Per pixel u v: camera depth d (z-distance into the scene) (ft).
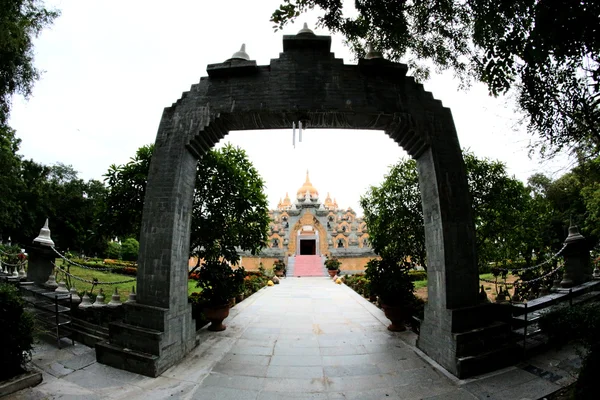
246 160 36.55
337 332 29.01
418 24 20.90
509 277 53.01
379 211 36.01
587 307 19.57
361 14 18.95
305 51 24.29
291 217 136.56
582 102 15.74
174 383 18.26
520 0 12.85
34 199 102.47
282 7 18.47
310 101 23.18
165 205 22.52
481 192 32.09
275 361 21.80
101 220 32.27
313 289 65.21
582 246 30.12
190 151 24.17
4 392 16.06
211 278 28.99
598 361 12.99
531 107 17.03
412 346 24.76
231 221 33.91
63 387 17.42
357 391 17.47
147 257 22.21
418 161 25.13
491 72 16.17
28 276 30.94
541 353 20.88
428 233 23.66
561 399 15.49
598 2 10.93
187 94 24.63
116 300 25.57
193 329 24.40
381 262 30.32
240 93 23.73
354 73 23.84
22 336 17.44
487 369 19.12
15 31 26.53
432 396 16.71
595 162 20.01
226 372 19.92
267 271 108.27
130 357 19.76
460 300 20.93
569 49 12.63
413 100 23.71
